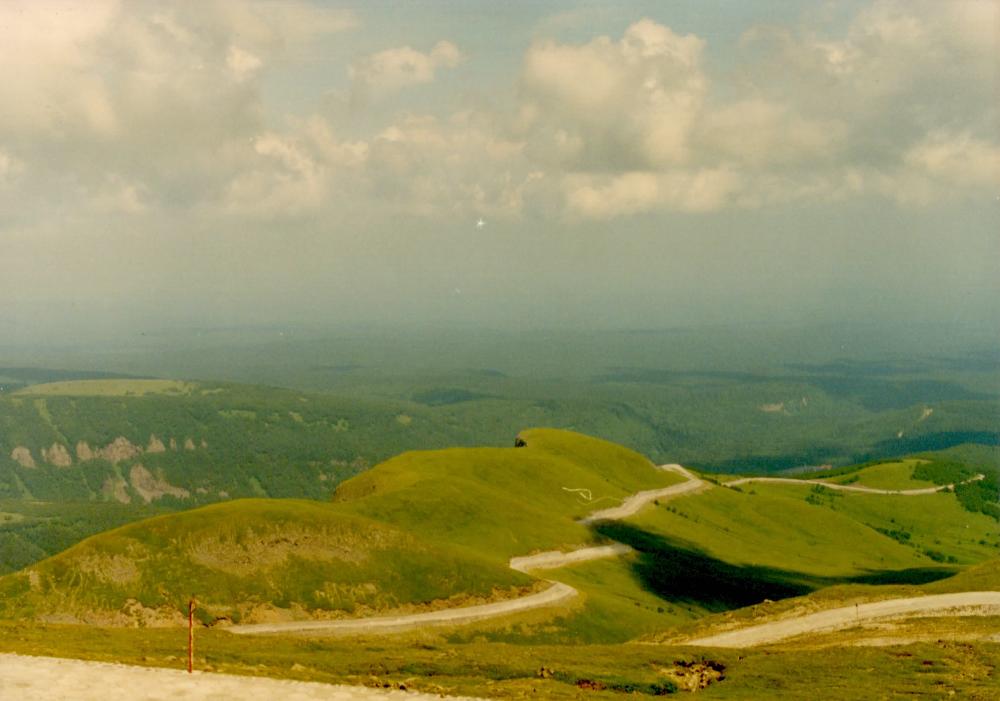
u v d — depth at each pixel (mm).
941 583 121688
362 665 71250
